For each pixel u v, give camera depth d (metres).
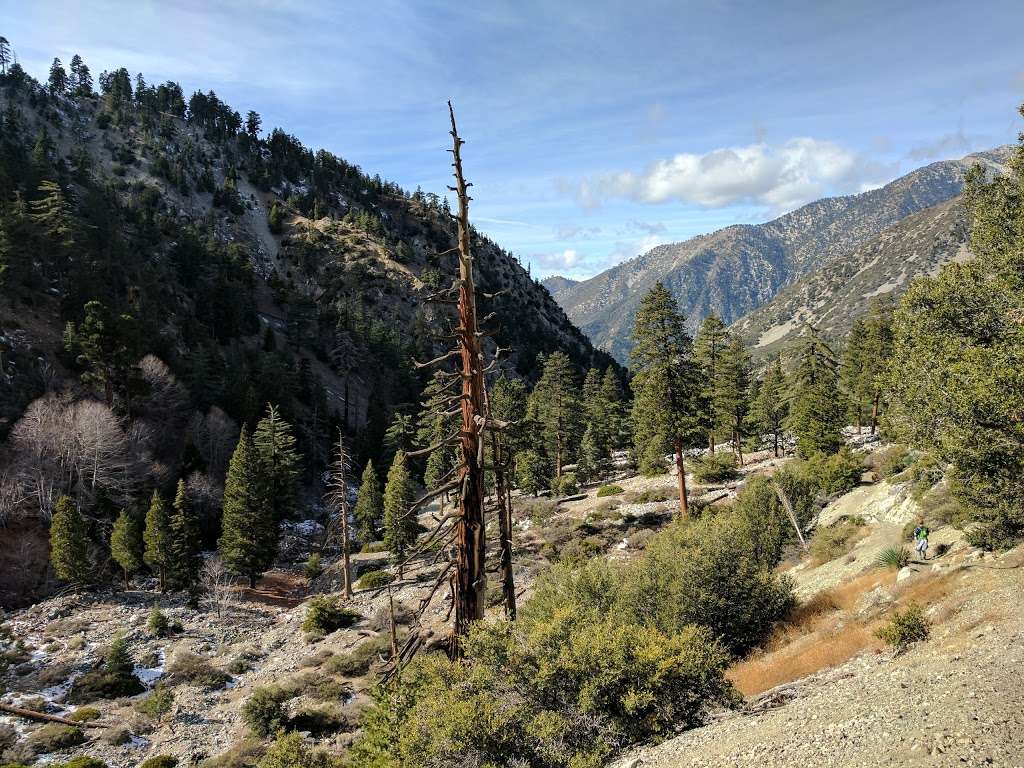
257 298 124.94
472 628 10.28
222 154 192.75
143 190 143.75
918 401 17.70
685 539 20.97
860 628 17.22
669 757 9.41
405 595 42.78
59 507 44.25
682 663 11.01
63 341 62.84
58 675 32.47
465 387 10.70
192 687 32.03
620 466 75.56
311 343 113.44
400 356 113.75
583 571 20.16
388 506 50.25
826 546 30.42
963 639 12.49
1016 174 18.31
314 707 27.61
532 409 75.62
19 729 26.70
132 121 180.00
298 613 44.50
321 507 70.81
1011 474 16.34
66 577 43.97
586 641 10.75
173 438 64.06
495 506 12.44
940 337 18.08
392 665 11.08
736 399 56.97
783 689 13.15
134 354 58.25
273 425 60.41
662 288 40.47
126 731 26.53
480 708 9.21
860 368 64.31
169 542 45.59
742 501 33.53
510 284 180.38
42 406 51.94
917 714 8.74
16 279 64.94
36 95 164.12
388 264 156.62
